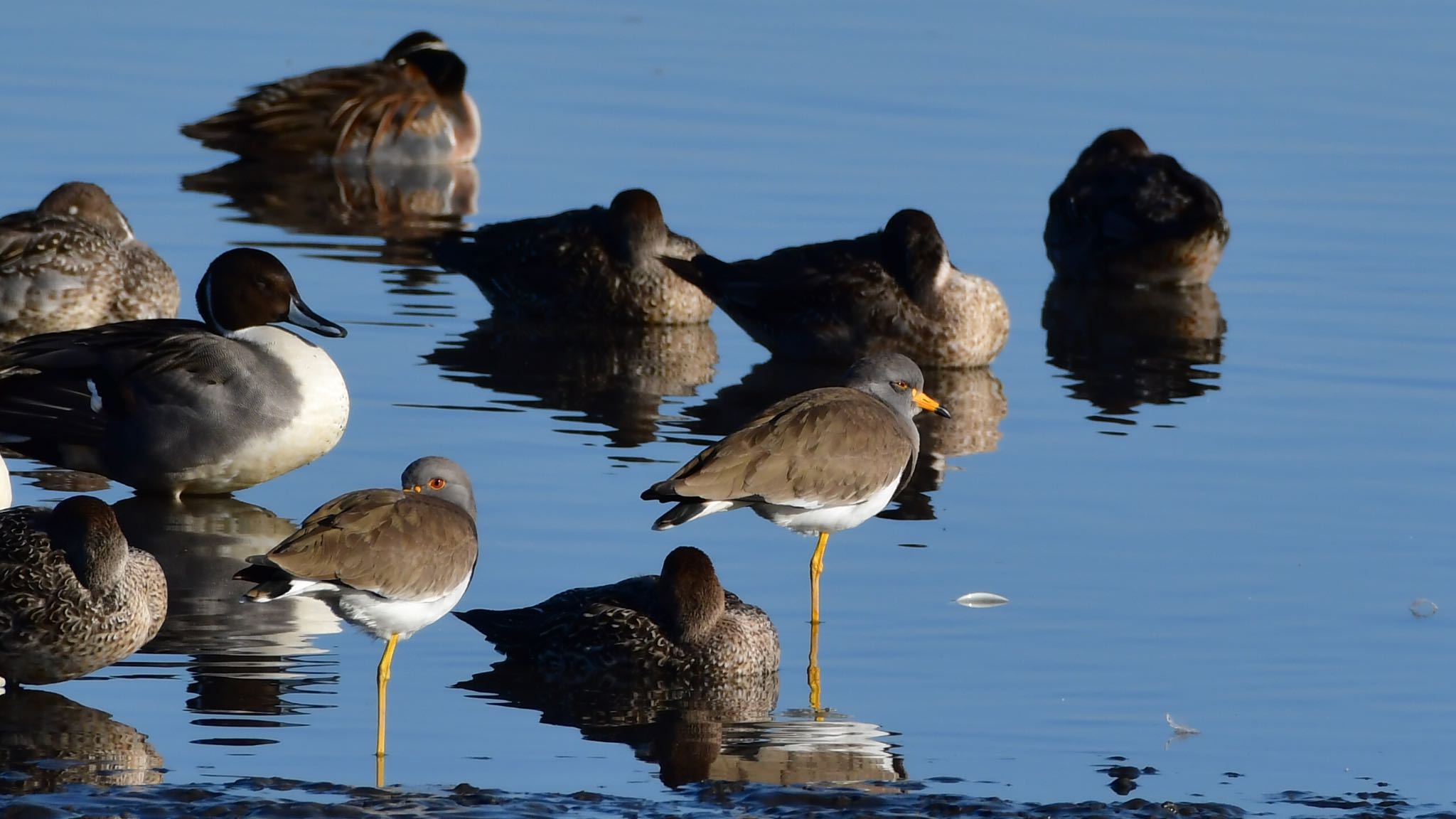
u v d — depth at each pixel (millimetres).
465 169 29047
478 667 13227
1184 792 11195
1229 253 25266
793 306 21922
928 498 16812
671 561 13008
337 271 23969
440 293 23688
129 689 12531
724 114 30156
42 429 16672
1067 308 24281
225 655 13203
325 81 30078
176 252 23922
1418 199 26953
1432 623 13984
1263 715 12391
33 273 20703
